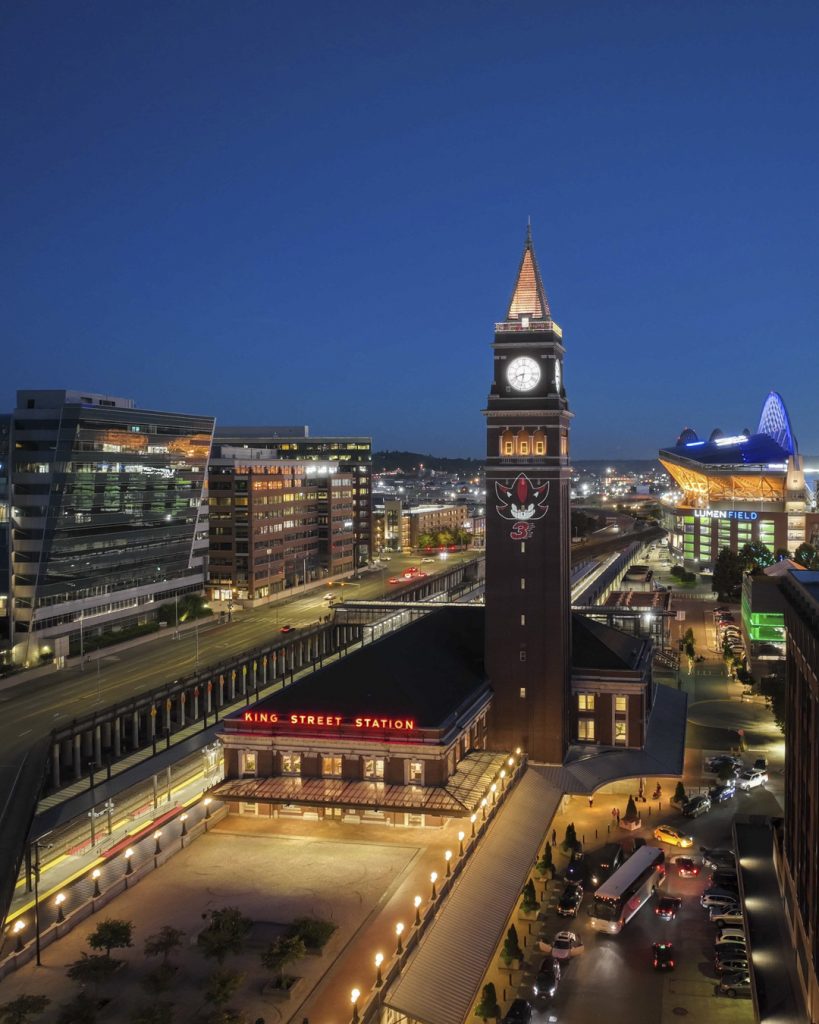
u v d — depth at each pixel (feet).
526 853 293.84
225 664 546.67
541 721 375.45
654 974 243.19
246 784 310.86
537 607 375.04
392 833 296.71
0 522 570.46
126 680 538.47
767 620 571.28
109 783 396.57
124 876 259.19
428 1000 207.92
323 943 220.02
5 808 353.31
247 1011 198.80
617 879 275.80
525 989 237.04
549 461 371.97
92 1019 188.55
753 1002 210.38
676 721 439.63
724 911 269.44
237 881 261.85
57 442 579.07
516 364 376.48
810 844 199.72
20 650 571.28
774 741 449.89
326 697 327.67
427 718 310.45
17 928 223.92
